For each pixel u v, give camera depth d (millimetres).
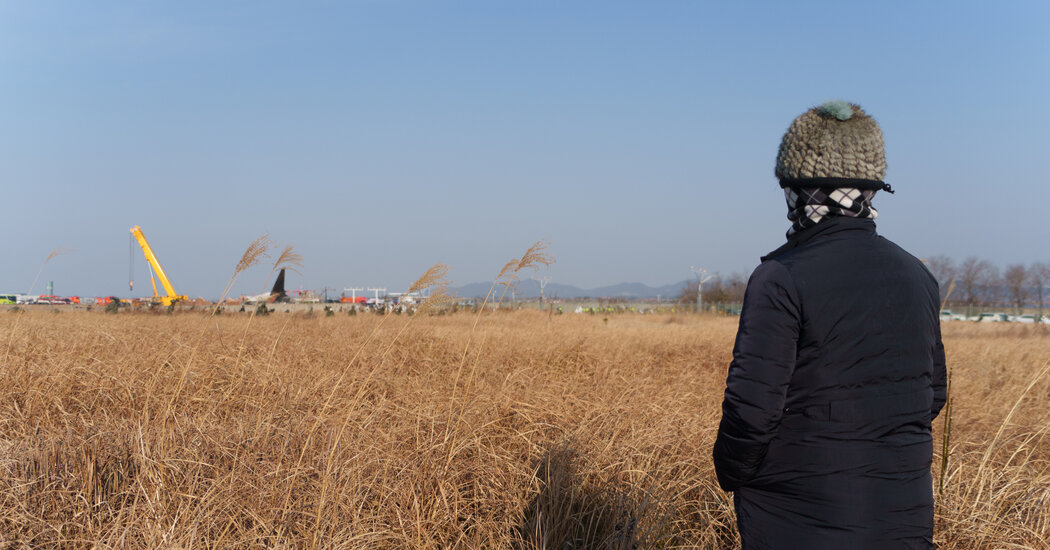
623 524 4020
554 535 3869
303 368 7344
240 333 10508
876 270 1985
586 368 9477
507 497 4180
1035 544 3559
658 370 9812
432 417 4906
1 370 6320
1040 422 6230
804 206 2092
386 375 7188
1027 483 4289
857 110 2098
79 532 3488
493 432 5113
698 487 4488
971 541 3629
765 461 2012
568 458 4500
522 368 7867
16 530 3443
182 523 3350
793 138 2088
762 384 1891
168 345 7680
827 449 1900
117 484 4016
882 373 1915
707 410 6203
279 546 3377
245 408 5504
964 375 9266
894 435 1925
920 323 1995
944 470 3885
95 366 6730
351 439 4625
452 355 9203
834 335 1905
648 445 4922
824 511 1893
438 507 3947
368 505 4020
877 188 2055
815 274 1933
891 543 1870
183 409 5426
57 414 5434
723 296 61031
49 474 4016
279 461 4094
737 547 3980
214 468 4055
